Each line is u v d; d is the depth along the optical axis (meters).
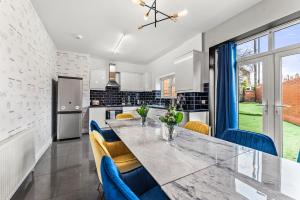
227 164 0.99
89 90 5.30
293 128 2.31
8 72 1.76
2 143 1.51
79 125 4.48
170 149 1.27
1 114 1.61
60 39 3.95
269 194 0.68
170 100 5.21
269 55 2.60
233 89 3.03
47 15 2.84
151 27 3.33
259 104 2.75
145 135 1.73
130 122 2.58
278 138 2.46
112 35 3.71
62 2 2.48
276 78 2.50
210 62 3.53
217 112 3.34
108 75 5.89
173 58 4.71
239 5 2.59
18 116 2.01
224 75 3.17
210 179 0.81
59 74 4.76
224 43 3.20
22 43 2.16
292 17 2.20
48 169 2.48
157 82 5.82
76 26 3.27
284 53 2.39
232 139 1.58
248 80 2.95
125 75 6.07
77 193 1.86
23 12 2.20
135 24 3.19
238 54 3.13
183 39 3.98
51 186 2.00
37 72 2.82
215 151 1.23
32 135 2.15
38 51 2.88
